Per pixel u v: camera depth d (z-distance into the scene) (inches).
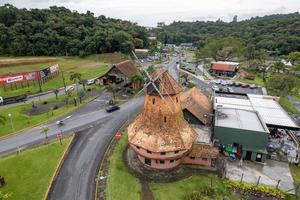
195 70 5103.3
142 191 1379.2
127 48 6053.2
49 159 1667.1
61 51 5812.0
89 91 3221.0
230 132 1718.8
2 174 1505.9
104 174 1526.8
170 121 1507.1
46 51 5629.9
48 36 5733.3
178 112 1562.5
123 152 1770.4
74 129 2124.8
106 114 2459.4
